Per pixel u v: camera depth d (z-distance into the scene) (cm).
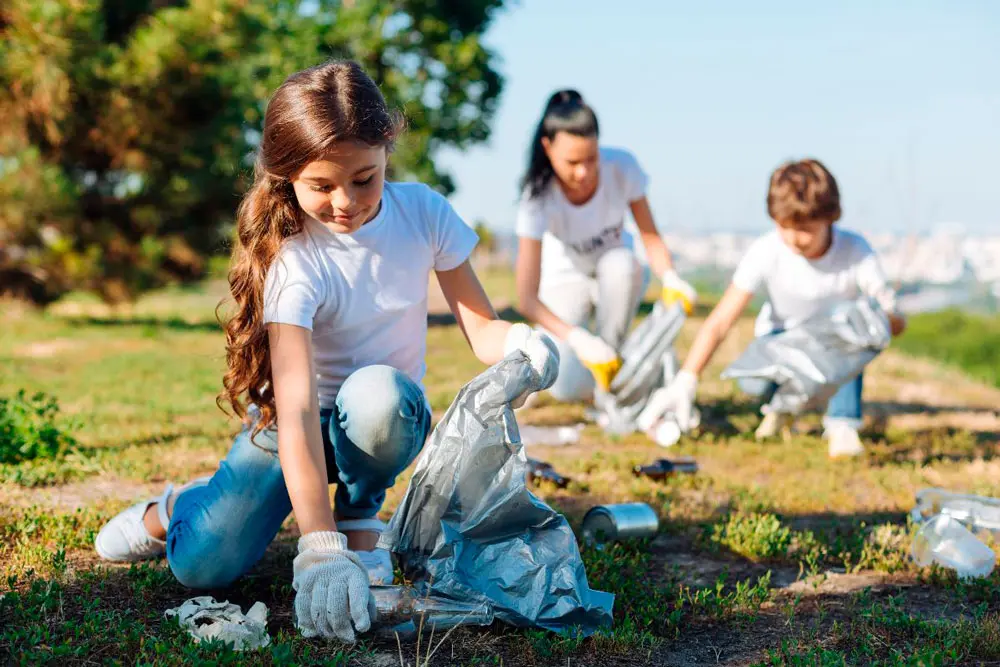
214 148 1369
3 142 1211
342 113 215
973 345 2094
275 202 238
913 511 358
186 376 791
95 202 1359
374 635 240
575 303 549
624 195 518
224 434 514
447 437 237
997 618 252
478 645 234
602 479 429
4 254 1342
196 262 1441
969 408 699
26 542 295
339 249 250
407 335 272
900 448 523
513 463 240
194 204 1410
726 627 253
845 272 484
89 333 1189
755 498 393
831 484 426
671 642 241
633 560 302
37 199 1202
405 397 253
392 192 264
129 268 1360
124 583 266
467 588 240
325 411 271
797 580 295
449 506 240
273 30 1880
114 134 1277
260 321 243
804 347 435
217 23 1318
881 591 286
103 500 355
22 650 208
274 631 240
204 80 1302
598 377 378
